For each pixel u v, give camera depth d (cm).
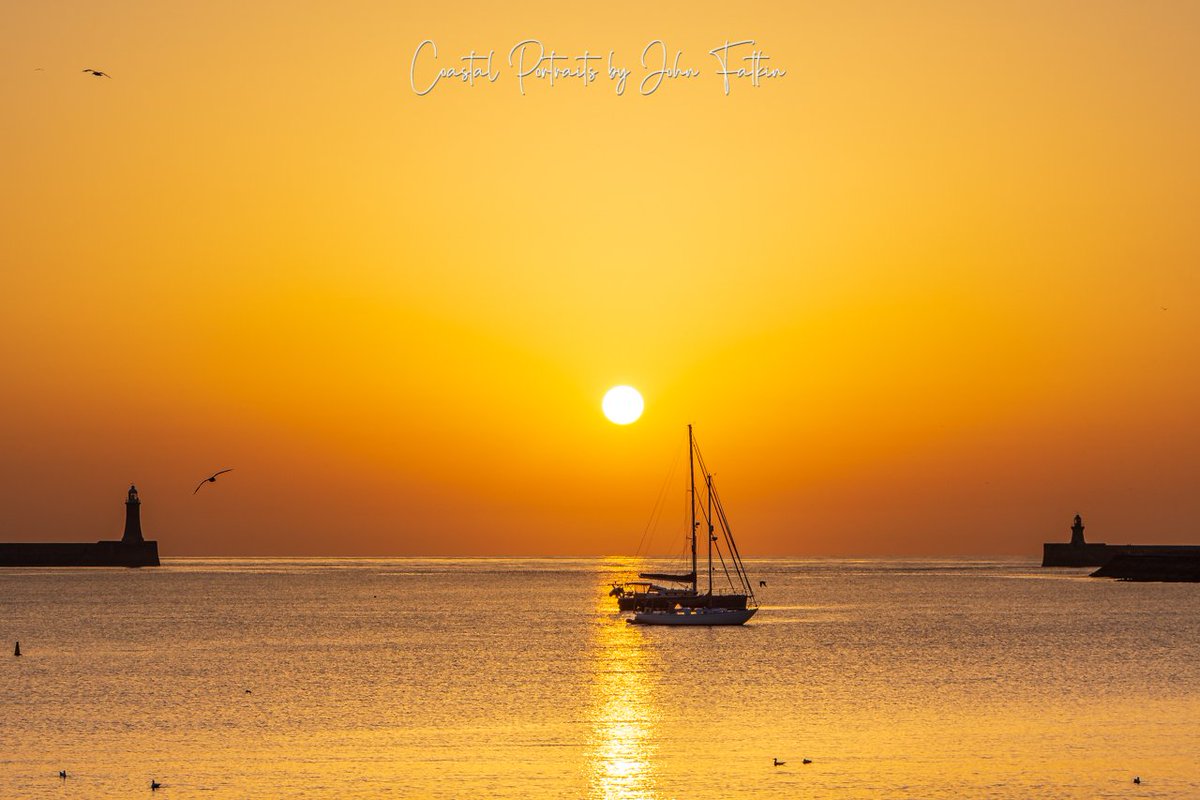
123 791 5206
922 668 9538
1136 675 8988
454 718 7000
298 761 5762
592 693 8081
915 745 6088
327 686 8469
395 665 9825
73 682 8731
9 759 5847
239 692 8162
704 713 7181
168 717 7069
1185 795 5100
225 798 5078
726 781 5328
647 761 5734
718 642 11950
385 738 6353
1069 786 5234
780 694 8025
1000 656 10444
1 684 8631
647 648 11300
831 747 6053
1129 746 6031
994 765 5612
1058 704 7488
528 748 6059
